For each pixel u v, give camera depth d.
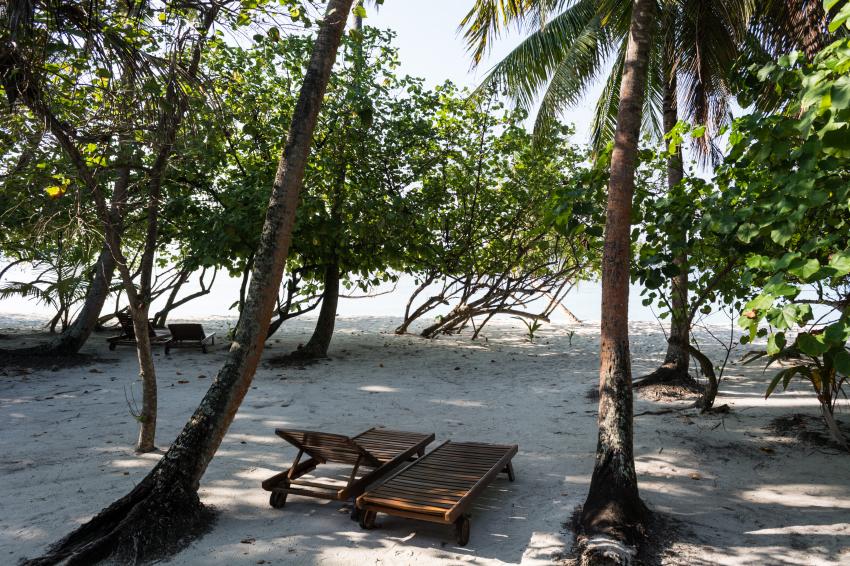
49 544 4.53
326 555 4.45
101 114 5.88
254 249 11.79
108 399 9.27
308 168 12.37
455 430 7.93
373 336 17.25
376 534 4.82
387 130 12.93
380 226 11.98
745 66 5.58
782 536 4.75
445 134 13.30
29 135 5.76
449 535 4.81
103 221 6.02
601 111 12.52
